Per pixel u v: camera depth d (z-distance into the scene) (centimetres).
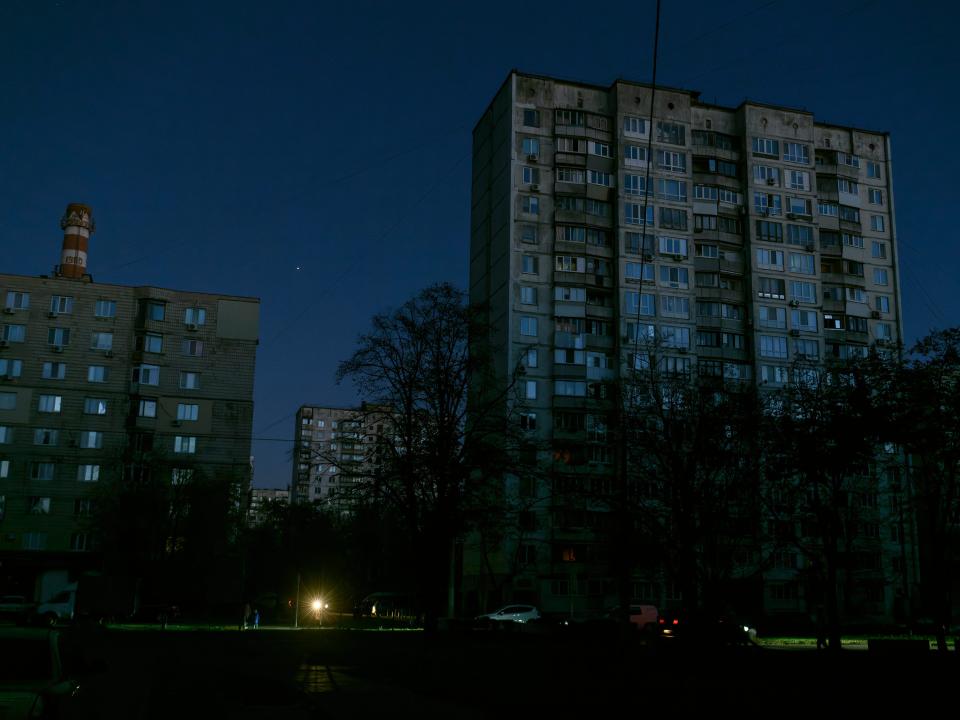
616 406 3816
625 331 6831
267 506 9531
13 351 6869
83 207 8169
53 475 6769
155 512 5781
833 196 7531
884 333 7512
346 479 3778
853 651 3175
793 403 3306
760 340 7094
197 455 7094
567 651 3225
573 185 7019
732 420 3506
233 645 3284
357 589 9594
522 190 6962
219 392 7262
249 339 7431
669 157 7238
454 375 3753
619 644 2809
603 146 7169
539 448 4000
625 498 3369
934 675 2111
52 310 7012
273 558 9200
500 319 6906
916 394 2870
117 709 1477
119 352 7088
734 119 7550
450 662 2661
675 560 3578
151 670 2223
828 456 2914
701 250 7169
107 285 7175
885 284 7644
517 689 1903
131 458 6119
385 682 2008
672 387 3697
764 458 3469
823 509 3198
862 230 7650
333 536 9331
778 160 7456
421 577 3828
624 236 7000
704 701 1714
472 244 7712
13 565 6469
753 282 7175
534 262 6881
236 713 1446
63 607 5156
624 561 2992
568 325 6831
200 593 5888
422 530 3709
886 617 6525
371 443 3741
